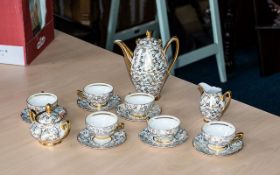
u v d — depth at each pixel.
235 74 2.93
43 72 1.58
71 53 1.72
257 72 2.97
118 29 2.72
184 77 2.89
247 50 3.23
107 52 1.74
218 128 1.22
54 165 1.13
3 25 1.57
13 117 1.33
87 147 1.19
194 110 1.37
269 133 1.26
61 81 1.53
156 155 1.17
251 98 2.68
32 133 1.20
